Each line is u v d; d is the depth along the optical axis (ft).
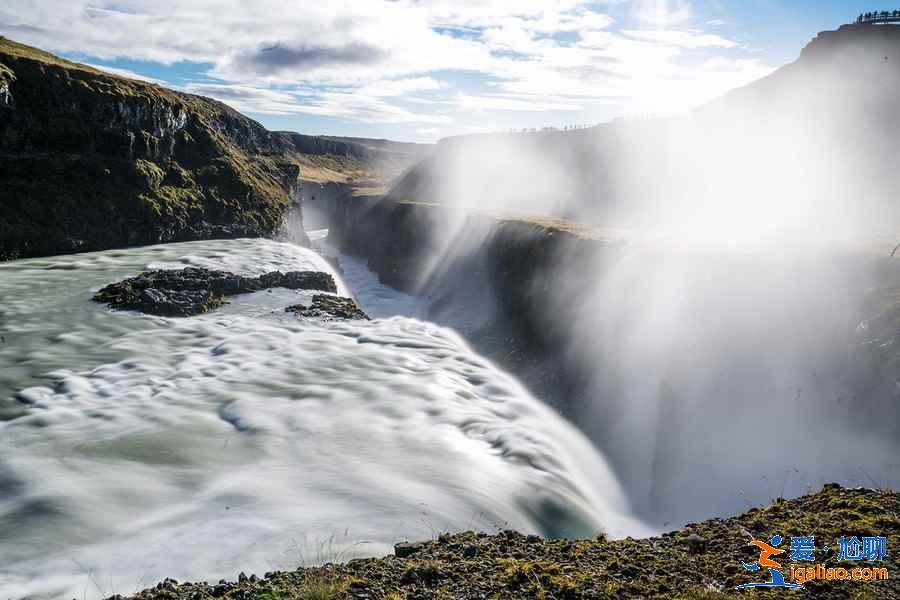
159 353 77.46
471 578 21.18
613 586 19.66
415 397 64.59
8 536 33.65
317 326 94.79
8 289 110.11
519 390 77.25
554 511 44.75
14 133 170.40
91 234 171.32
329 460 46.80
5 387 62.80
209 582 27.96
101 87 191.93
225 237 205.16
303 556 30.55
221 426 54.13
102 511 37.32
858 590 18.38
